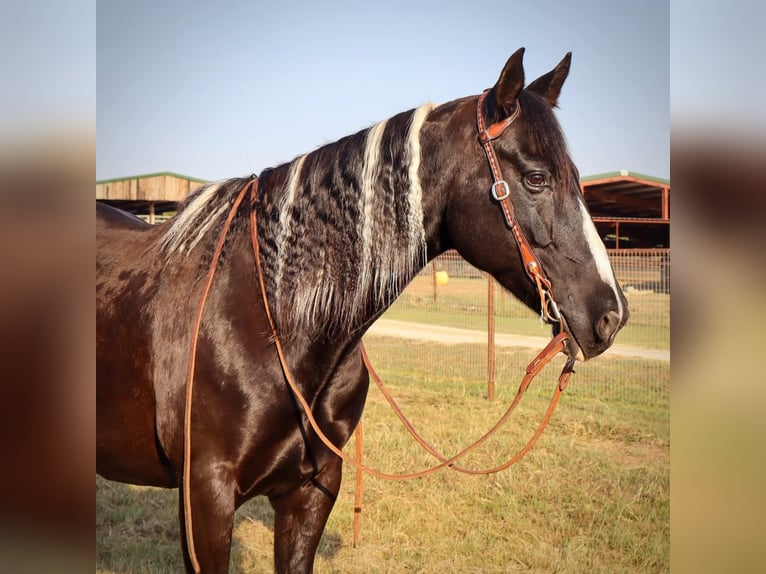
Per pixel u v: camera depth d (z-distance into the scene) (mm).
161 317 1975
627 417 5707
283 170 2084
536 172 1789
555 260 1791
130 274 2131
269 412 1854
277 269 1911
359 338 2010
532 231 1803
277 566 2131
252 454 1854
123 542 3396
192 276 1994
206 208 2119
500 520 3709
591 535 3562
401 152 1913
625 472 4375
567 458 4652
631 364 7758
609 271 1780
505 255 1856
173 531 3572
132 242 2250
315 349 1923
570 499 3984
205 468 1837
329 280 1913
